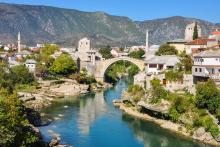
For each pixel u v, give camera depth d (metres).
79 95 186.50
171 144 95.62
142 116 127.88
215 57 118.31
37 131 90.19
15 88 165.88
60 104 155.75
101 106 152.75
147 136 103.44
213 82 106.44
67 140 98.06
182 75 124.44
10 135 68.19
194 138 100.06
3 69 179.00
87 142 96.81
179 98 112.06
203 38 188.00
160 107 116.94
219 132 96.00
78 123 118.62
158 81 128.38
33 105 142.88
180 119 108.50
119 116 130.62
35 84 186.75
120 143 96.81
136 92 141.12
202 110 104.31
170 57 150.75
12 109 74.62
